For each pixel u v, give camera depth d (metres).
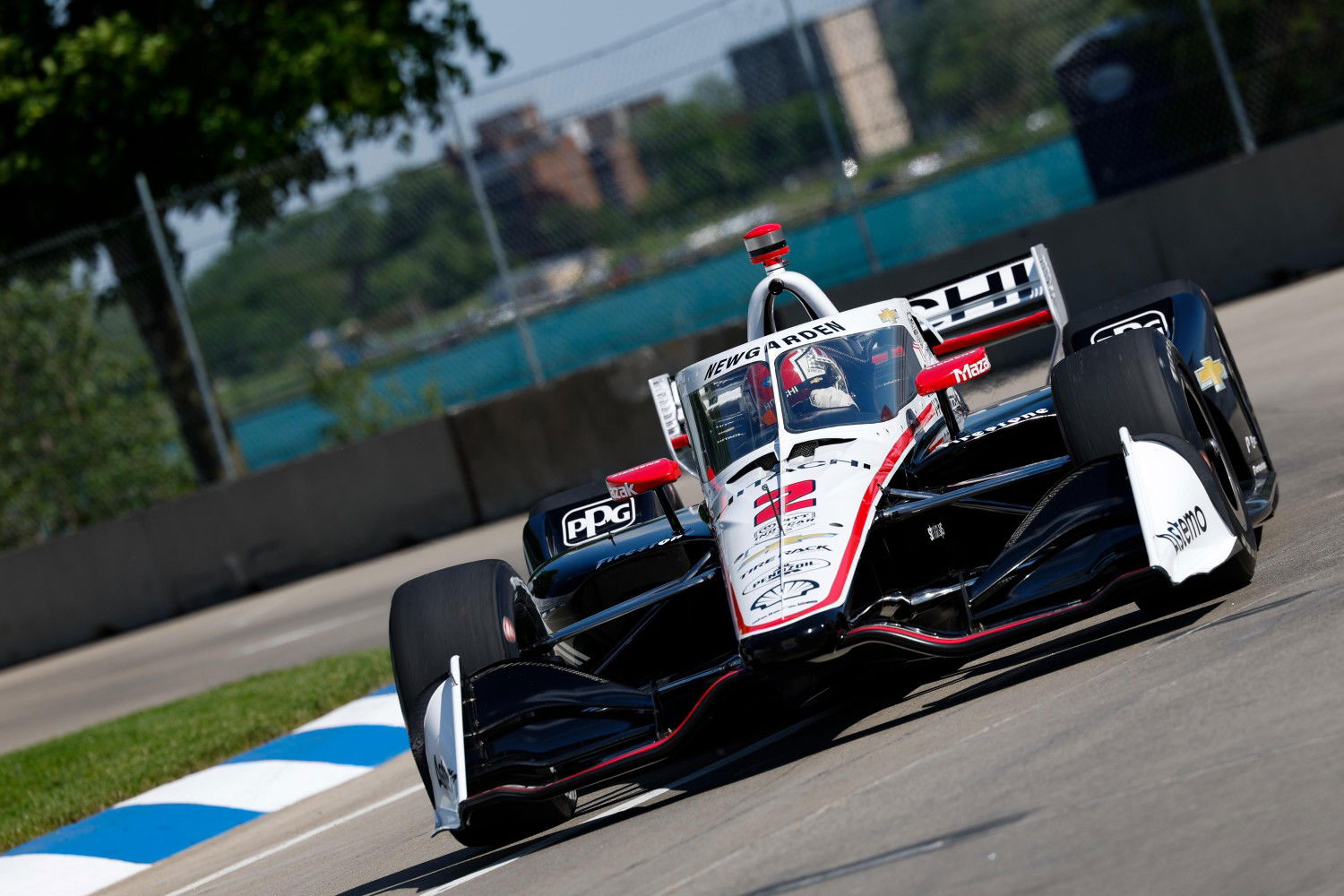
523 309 58.88
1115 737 14.62
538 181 64.06
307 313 67.62
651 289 69.25
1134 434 18.38
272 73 78.38
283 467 59.03
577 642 23.28
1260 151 57.00
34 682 54.09
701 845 15.59
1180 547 17.22
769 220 66.06
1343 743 12.54
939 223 69.62
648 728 17.89
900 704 19.39
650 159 65.62
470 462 57.78
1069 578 17.45
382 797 25.48
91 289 64.81
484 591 19.75
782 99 63.75
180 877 23.78
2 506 64.38
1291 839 11.20
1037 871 12.01
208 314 66.50
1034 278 25.44
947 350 24.80
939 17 66.88
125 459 65.69
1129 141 67.50
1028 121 67.75
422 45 85.94
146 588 59.84
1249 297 56.62
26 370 64.81
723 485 20.17
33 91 75.81
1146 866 11.52
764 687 18.81
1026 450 22.69
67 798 30.69
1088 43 66.81
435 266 67.38
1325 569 18.84
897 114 67.06
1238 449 21.56
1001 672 19.22
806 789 16.48
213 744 31.86
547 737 18.05
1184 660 16.52
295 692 35.34
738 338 56.72
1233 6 67.75
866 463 19.47
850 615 17.56
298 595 54.91
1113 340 19.09
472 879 17.69
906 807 14.53
